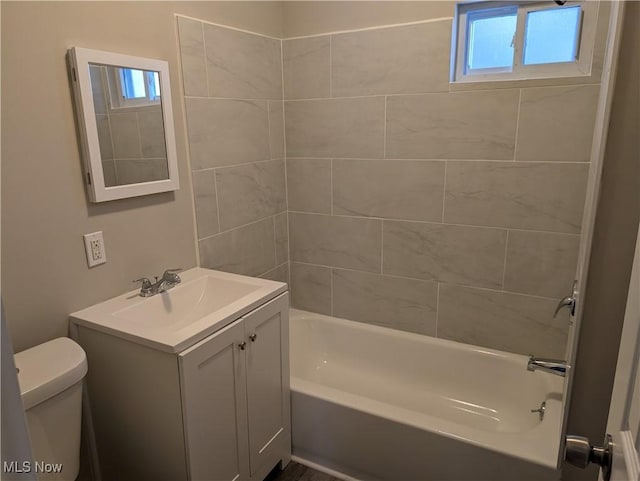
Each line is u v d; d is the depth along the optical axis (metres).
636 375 0.59
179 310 1.84
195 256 2.10
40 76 1.41
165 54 1.83
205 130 2.06
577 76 1.87
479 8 2.05
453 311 2.38
